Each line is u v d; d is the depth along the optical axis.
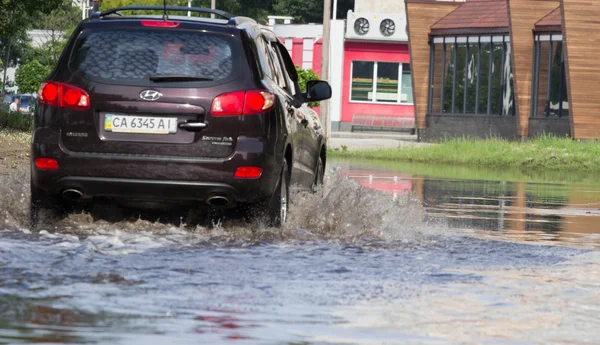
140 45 22.05
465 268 17.59
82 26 22.34
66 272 15.12
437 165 78.56
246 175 21.48
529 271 17.53
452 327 12.08
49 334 10.83
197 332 11.24
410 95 169.12
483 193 43.81
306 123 26.47
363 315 12.68
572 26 101.62
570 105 101.94
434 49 130.75
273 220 22.27
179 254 17.80
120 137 21.48
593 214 33.25
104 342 10.53
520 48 115.00
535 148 88.44
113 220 22.84
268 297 13.77
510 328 12.16
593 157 83.75
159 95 21.50
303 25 173.12
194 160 21.34
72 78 21.80
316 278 15.68
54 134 21.64
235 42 22.20
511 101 123.75
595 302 14.28
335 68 169.00
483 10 128.00
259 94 21.84
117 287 14.08
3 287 13.68
